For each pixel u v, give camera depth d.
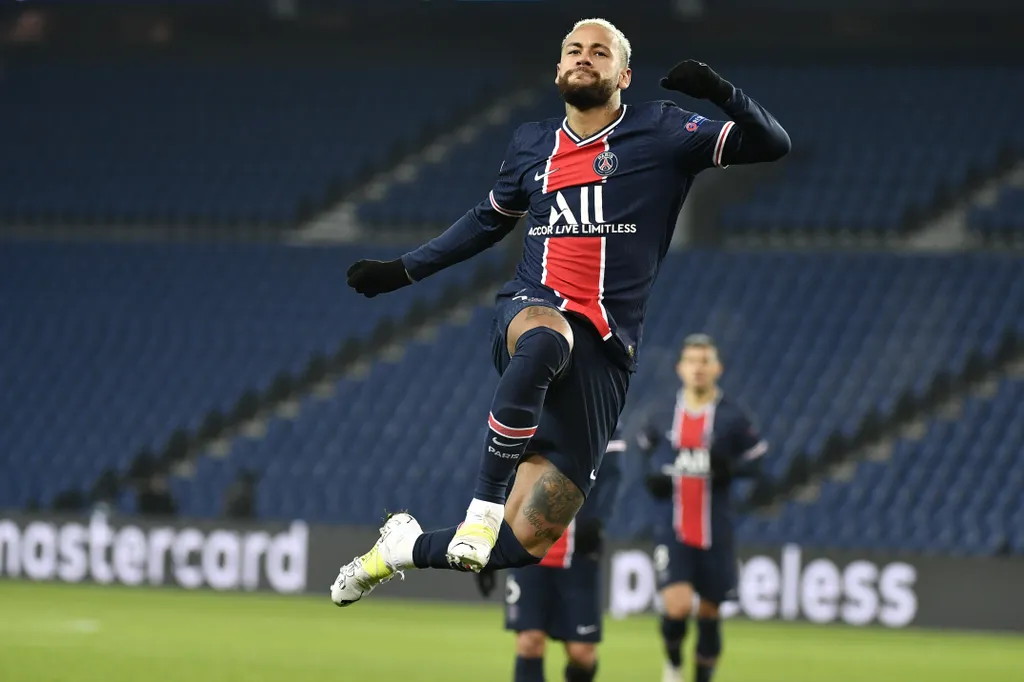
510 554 18.67
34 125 101.69
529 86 101.81
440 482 69.69
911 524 63.94
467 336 80.44
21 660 37.25
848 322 77.88
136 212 95.25
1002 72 95.88
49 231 95.81
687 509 35.75
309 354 81.50
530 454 18.84
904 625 54.31
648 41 99.31
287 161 97.69
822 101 94.62
